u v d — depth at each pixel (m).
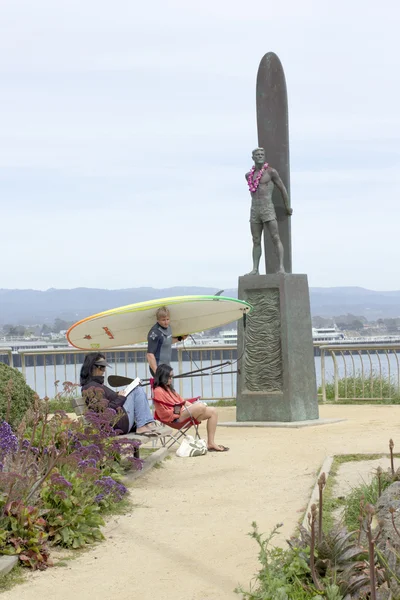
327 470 9.36
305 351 14.69
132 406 10.03
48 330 176.62
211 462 10.49
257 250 15.05
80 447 8.26
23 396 10.09
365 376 18.72
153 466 10.20
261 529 7.11
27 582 5.82
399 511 6.29
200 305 13.35
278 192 15.12
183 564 6.21
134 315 13.25
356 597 4.85
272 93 15.26
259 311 14.71
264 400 14.48
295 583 5.16
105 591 5.64
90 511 7.05
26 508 6.42
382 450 10.76
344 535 5.39
